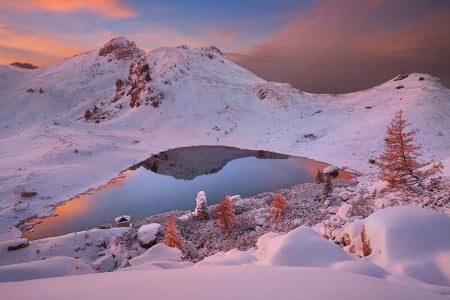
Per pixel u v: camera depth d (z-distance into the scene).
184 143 127.31
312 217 39.06
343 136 109.94
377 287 4.43
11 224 53.34
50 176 76.31
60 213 59.03
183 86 194.25
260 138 130.12
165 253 26.73
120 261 34.25
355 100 159.50
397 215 10.51
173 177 84.62
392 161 26.44
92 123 164.88
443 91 138.62
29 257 34.75
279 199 43.59
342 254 9.63
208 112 168.12
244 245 35.25
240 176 82.56
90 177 81.31
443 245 8.91
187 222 47.81
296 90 195.50
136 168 94.25
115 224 53.00
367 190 42.50
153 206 62.19
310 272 5.17
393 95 146.75
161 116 164.75
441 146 86.56
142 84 196.12
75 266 17.56
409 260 8.64
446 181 25.38
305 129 131.38
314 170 84.31
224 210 42.41
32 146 109.19
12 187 67.06
